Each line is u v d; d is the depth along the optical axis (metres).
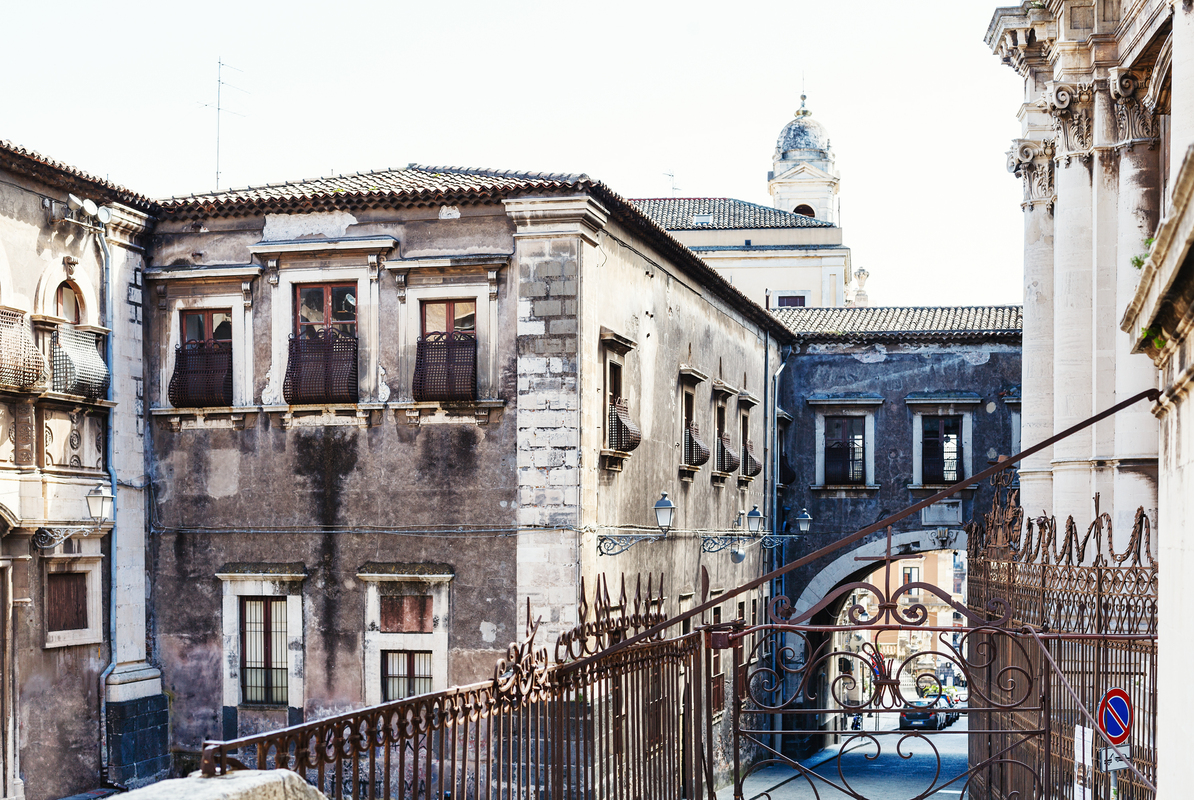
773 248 48.16
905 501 34.31
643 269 22.94
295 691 20.34
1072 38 19.80
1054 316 22.67
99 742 19.78
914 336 34.19
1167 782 5.62
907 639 60.03
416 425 20.11
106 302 20.36
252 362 20.92
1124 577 10.41
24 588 18.17
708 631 9.66
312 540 20.50
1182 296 4.49
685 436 25.80
